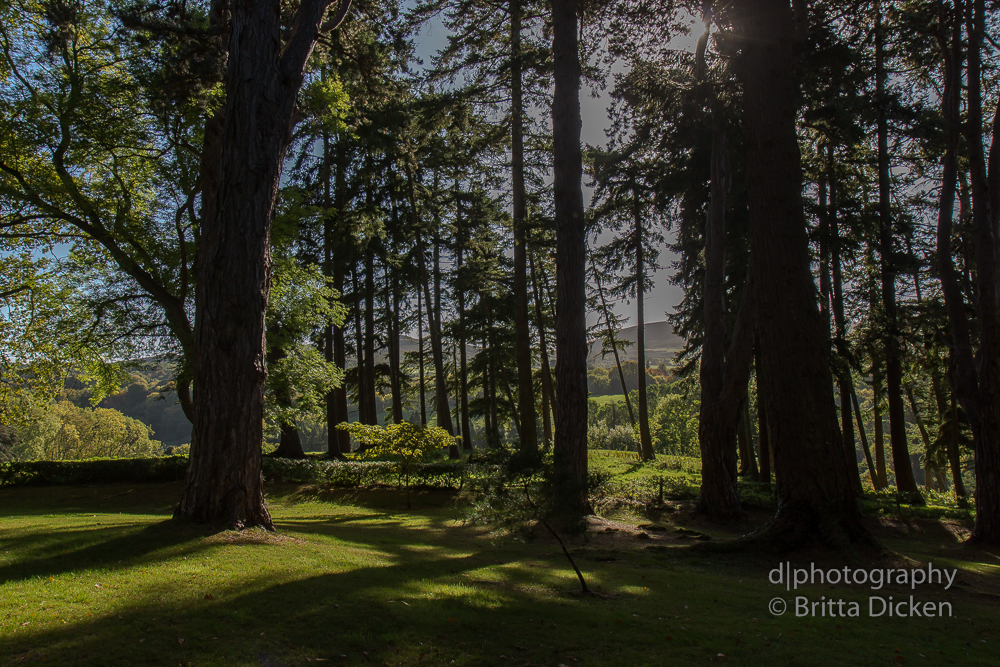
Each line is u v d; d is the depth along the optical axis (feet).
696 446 183.42
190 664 12.39
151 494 56.90
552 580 21.89
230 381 26.68
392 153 75.66
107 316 63.36
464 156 71.31
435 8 48.80
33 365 71.61
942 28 43.09
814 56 36.29
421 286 99.50
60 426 208.23
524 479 21.57
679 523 46.14
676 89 45.60
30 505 53.01
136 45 52.90
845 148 67.92
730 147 53.21
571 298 40.50
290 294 65.41
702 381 50.21
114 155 58.54
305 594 17.35
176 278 62.54
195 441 26.78
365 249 86.94
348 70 45.21
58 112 53.16
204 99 44.27
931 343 62.03
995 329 40.65
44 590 16.70
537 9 49.01
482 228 94.58
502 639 14.58
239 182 27.48
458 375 133.18
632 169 62.03
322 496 54.65
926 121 50.96
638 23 43.55
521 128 61.93
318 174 86.69
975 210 42.01
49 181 56.08
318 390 67.31
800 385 29.14
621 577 23.24
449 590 18.99
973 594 22.99
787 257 30.01
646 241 89.97
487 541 33.37
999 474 39.83
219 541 23.50
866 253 70.03
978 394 41.24
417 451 49.88
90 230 55.47
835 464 28.68
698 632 15.85
